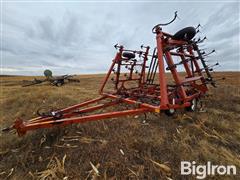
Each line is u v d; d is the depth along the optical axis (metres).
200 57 4.94
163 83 3.35
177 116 4.31
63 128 3.60
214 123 3.89
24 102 6.40
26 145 3.06
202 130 3.56
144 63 6.42
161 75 3.40
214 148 2.91
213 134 3.43
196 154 2.69
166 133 3.43
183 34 3.91
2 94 8.99
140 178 2.21
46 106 5.73
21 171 2.40
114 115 3.06
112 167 2.40
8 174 2.35
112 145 2.96
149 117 4.35
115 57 5.89
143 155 2.67
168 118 4.27
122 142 3.06
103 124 3.86
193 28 4.03
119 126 3.77
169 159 2.58
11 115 5.05
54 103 6.11
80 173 2.30
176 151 2.78
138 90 5.74
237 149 2.92
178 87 3.98
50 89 9.62
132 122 4.00
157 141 3.07
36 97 6.99
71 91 8.84
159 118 4.29
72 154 2.74
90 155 2.69
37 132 3.46
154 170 2.34
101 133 3.44
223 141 3.13
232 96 6.50
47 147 2.97
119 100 4.18
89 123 3.88
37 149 2.93
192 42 4.36
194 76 4.95
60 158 2.65
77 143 3.08
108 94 5.30
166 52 3.88
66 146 2.98
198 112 4.66
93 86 12.09
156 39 3.66
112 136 3.29
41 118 3.13
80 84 14.23
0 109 5.77
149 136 3.29
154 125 3.84
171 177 2.23
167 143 3.03
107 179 2.19
